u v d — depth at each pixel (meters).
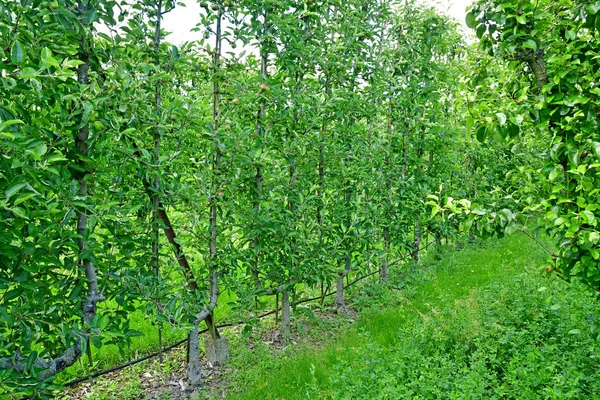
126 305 3.43
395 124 7.13
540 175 2.53
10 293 2.38
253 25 4.25
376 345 4.03
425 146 7.55
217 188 4.11
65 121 2.50
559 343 3.62
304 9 4.80
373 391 3.13
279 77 4.82
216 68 4.04
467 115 2.58
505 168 9.95
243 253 4.46
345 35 5.56
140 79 3.32
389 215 6.80
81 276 2.88
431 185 7.68
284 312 4.99
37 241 2.39
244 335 4.46
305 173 5.23
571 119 2.31
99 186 3.17
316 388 3.36
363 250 6.07
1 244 2.17
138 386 4.05
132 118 3.21
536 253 6.88
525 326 3.95
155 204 3.75
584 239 2.10
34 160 2.18
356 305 6.05
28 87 2.24
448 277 6.70
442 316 4.27
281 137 5.04
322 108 4.89
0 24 2.15
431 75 7.37
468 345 3.82
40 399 2.51
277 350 4.73
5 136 1.70
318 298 6.07
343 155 5.51
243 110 4.46
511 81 2.67
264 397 3.68
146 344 4.76
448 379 3.20
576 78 2.30
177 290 3.97
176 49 3.81
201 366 4.40
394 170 6.94
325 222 5.27
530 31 2.45
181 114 3.71
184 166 4.39
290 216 4.77
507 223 2.51
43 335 2.81
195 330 3.99
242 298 4.40
